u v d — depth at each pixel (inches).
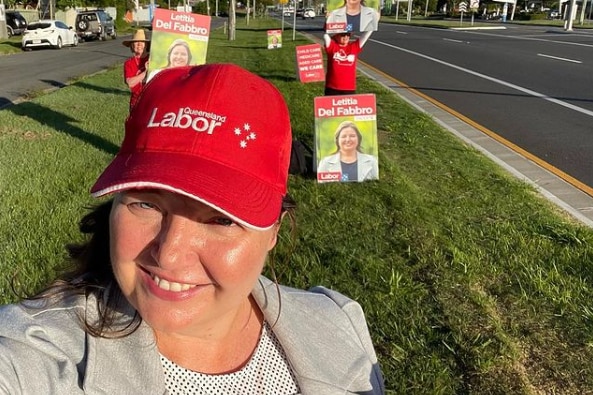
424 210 201.0
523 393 109.8
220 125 39.6
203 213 39.3
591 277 153.7
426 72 654.5
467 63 743.7
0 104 451.5
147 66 275.4
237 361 48.2
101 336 41.9
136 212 39.7
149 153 39.1
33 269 146.9
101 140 301.7
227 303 41.2
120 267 40.3
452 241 175.0
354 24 335.6
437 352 120.6
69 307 43.8
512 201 216.5
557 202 224.1
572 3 1572.3
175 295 39.4
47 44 1061.8
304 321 53.6
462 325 130.3
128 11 2091.5
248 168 39.9
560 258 163.6
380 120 368.8
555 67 692.7
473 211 204.4
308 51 534.3
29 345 39.4
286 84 536.1
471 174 253.3
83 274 46.3
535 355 122.0
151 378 41.9
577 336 128.0
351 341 55.9
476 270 155.3
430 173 254.4
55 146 285.3
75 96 459.8
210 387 45.7
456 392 110.3
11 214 187.8
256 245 41.4
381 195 219.1
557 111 422.9
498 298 143.6
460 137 335.3
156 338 44.1
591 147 320.2
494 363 117.6
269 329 51.3
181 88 40.6
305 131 326.3
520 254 166.6
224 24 2199.8
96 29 1370.6
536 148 315.9
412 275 153.3
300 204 209.2
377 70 672.4
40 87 552.7
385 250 168.2
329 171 237.8
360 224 188.4
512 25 2000.5
